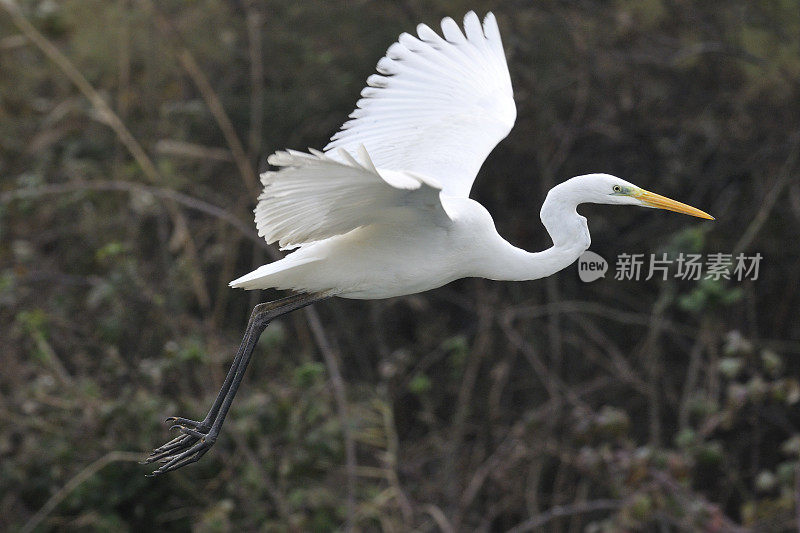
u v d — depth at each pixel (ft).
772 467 44.42
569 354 45.62
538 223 47.44
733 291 35.45
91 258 43.47
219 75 50.67
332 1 50.55
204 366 37.91
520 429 37.19
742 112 47.52
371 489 37.55
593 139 48.73
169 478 36.60
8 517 36.94
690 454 34.27
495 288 45.27
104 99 46.80
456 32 23.57
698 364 39.70
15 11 42.55
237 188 47.80
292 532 33.22
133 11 48.39
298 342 46.37
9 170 45.91
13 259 42.47
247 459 35.70
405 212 19.60
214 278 46.26
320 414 36.17
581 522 42.63
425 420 39.73
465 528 40.63
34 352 37.47
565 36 48.24
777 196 43.78
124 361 39.63
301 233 19.38
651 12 47.16
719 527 33.17
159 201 41.16
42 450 36.68
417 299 45.01
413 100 23.43
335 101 49.57
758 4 47.42
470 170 22.75
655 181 48.03
